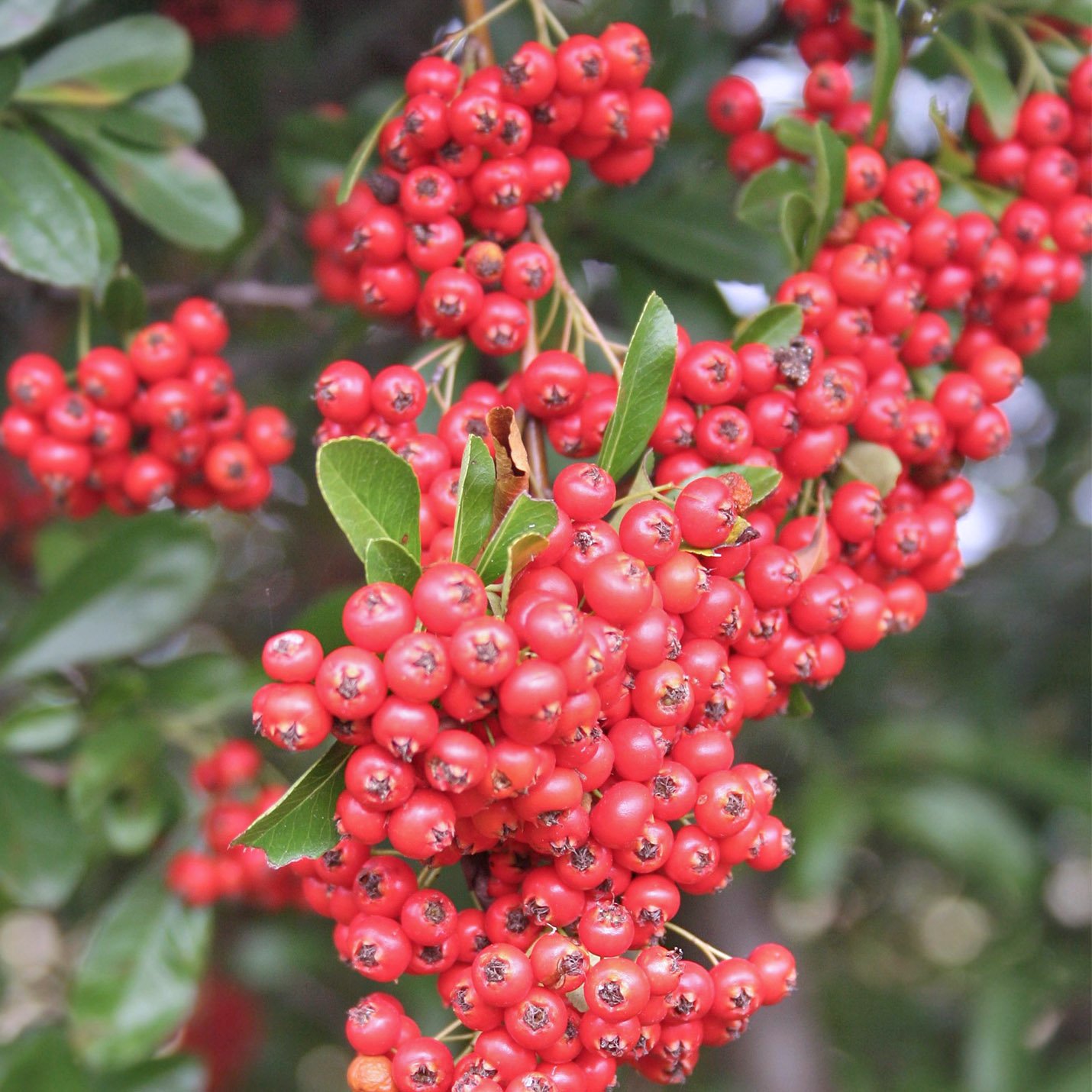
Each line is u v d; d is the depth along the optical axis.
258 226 0.40
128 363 0.28
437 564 0.20
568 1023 0.20
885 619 0.24
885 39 0.27
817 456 0.24
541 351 0.29
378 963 0.20
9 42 0.28
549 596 0.19
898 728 0.42
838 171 0.25
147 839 0.33
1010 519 0.62
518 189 0.24
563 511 0.21
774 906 0.56
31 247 0.27
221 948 0.48
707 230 0.30
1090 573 0.56
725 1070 0.52
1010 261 0.27
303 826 0.20
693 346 0.23
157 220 0.29
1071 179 0.28
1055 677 0.56
